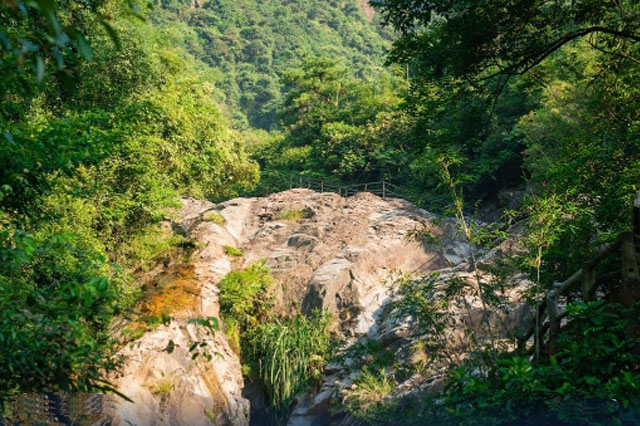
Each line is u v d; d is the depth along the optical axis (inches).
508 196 1275.8
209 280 897.5
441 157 430.9
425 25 416.5
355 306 885.2
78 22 733.3
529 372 210.4
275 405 788.6
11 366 182.1
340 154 1891.0
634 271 232.5
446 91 439.5
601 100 500.7
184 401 660.1
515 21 398.6
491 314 598.2
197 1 5580.7
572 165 464.8
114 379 594.9
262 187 1898.4
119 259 852.0
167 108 949.8
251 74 4579.2
